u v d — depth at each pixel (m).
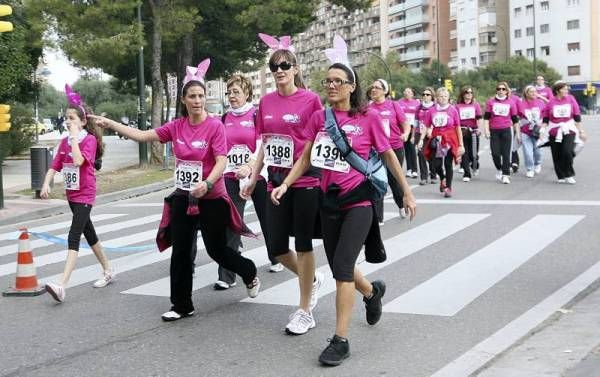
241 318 6.25
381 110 11.23
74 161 7.05
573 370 4.62
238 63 39.91
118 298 7.16
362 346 5.37
